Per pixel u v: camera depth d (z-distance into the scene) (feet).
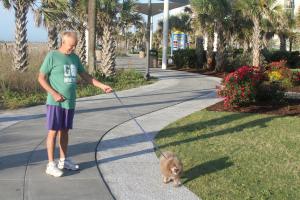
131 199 19.02
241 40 106.93
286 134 31.86
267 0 79.97
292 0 126.41
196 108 43.57
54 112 20.81
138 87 60.44
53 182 20.47
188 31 161.58
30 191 19.26
